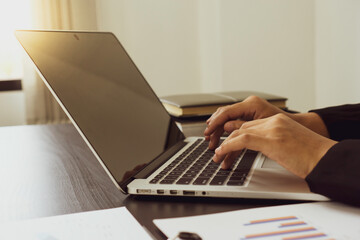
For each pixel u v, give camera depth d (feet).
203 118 3.85
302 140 1.87
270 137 1.89
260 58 7.98
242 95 4.24
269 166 2.17
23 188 2.15
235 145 1.91
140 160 2.20
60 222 1.59
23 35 2.06
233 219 1.51
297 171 1.82
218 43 7.95
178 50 9.00
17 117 8.51
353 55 6.52
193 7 8.93
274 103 4.07
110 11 8.56
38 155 2.92
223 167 2.12
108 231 1.49
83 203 1.87
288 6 7.82
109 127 2.16
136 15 8.70
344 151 1.70
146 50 8.85
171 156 2.50
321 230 1.40
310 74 7.91
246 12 7.83
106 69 2.60
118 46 3.03
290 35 7.88
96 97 2.25
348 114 2.79
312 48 7.84
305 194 1.73
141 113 2.66
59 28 7.75
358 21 6.32
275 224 1.46
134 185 1.88
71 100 2.01
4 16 7.98
